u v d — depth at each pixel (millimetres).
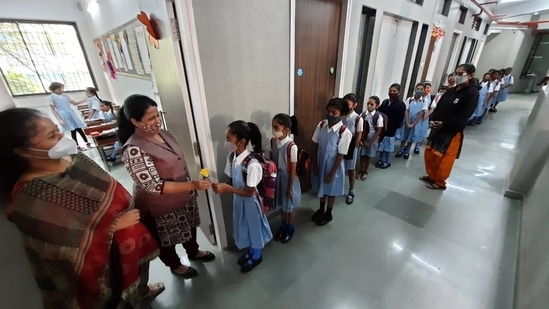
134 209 1028
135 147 1062
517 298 1329
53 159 727
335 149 1750
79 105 4465
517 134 4203
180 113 1437
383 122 2500
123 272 1077
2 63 4113
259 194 1470
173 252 1483
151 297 1440
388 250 1745
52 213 712
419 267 1598
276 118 1466
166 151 1178
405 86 3840
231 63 1337
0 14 3871
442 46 4469
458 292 1421
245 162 1297
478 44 6969
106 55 4414
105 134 3148
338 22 2082
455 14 4430
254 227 1459
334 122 1709
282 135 1513
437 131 2391
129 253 1078
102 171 905
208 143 1397
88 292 895
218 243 1785
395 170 2992
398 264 1626
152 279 1575
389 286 1474
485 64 8648
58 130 729
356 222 2047
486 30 7223
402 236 1876
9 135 623
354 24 2193
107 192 883
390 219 2072
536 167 2146
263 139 1702
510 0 5770
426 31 3678
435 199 2355
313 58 1979
